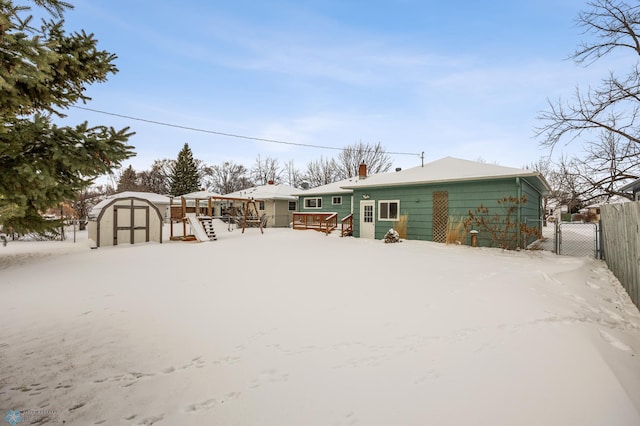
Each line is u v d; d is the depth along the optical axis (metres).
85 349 3.65
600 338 3.47
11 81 3.29
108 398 2.64
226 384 2.85
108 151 3.87
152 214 15.63
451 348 3.38
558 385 2.45
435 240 14.29
